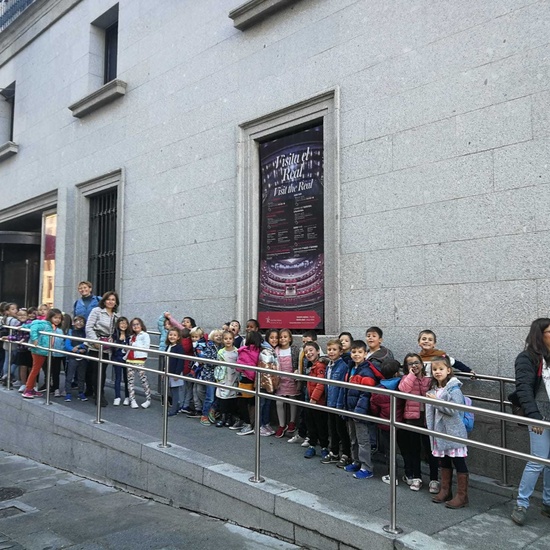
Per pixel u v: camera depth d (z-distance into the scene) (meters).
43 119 13.61
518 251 5.48
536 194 5.40
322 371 5.97
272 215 8.21
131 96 10.84
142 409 6.20
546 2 5.47
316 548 4.21
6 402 8.05
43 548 4.32
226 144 8.77
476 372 5.68
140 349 6.27
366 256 6.77
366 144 6.87
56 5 13.27
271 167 8.29
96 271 11.95
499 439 5.20
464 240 5.90
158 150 10.10
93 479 6.41
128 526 4.81
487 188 5.76
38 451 7.36
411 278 6.31
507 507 3.71
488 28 5.88
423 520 3.95
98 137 11.66
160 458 5.62
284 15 8.02
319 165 7.62
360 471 4.35
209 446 5.45
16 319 9.60
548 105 5.38
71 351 7.30
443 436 3.80
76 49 12.59
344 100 7.15
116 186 11.19
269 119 8.16
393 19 6.72
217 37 9.08
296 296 7.77
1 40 15.63
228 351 6.82
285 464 4.83
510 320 5.49
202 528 4.74
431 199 6.21
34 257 15.86
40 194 13.38
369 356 5.72
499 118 5.73
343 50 7.22
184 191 9.48
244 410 5.19
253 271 8.32
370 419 4.19
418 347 6.19
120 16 11.34
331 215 7.29
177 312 9.39
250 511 4.73
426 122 6.32
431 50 6.34
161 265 9.81
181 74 9.73
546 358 4.29
